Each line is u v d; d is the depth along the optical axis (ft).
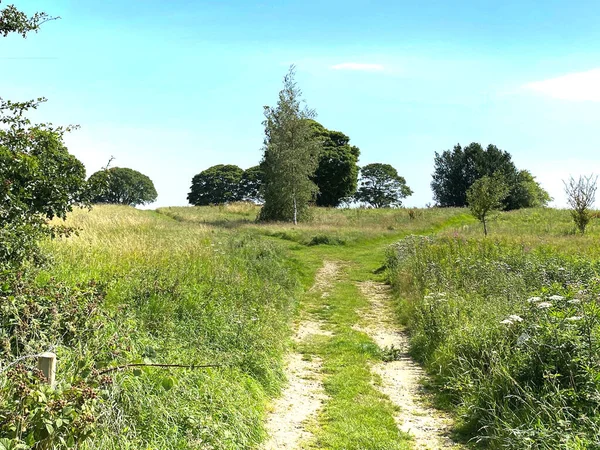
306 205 133.18
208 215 148.15
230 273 43.83
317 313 47.11
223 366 23.58
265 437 19.99
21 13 23.07
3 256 19.92
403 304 46.91
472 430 21.08
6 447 10.73
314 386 27.50
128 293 29.63
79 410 12.50
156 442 16.20
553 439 16.15
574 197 92.89
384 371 30.60
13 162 20.44
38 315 19.74
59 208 22.31
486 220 130.72
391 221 133.49
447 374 27.04
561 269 41.52
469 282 44.09
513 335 25.12
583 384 18.22
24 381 12.35
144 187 280.31
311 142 131.54
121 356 19.15
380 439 20.27
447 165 251.19
